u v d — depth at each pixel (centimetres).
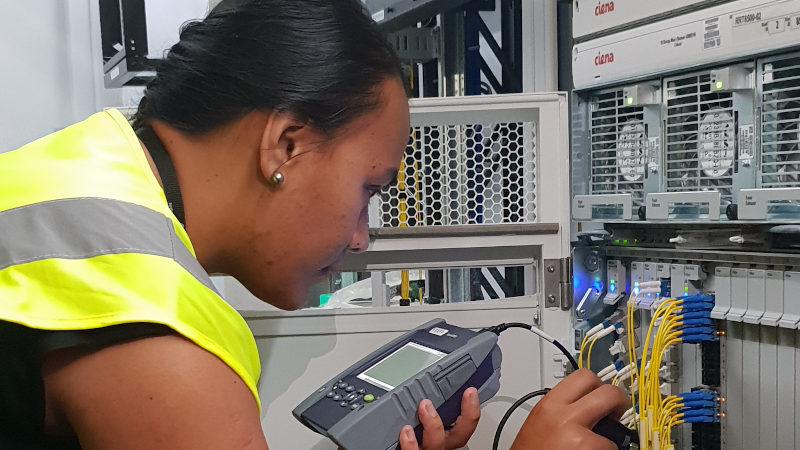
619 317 125
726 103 111
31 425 44
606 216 127
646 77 120
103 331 40
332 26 53
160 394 40
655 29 115
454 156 122
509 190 122
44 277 42
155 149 54
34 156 51
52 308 41
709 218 109
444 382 85
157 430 40
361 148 56
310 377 118
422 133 121
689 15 110
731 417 111
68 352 40
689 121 116
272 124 51
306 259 57
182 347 41
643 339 122
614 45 123
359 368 95
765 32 99
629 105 121
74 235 44
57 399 41
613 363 120
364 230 64
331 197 55
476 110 114
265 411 117
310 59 51
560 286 116
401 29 171
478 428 118
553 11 172
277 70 50
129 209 46
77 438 44
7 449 45
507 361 118
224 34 53
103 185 47
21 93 212
